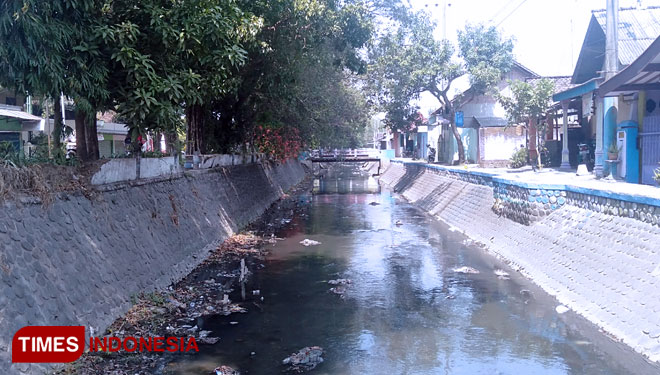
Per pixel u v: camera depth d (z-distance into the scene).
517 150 28.94
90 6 9.02
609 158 16.48
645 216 9.17
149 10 10.10
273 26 15.85
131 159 11.97
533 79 32.09
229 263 14.09
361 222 21.95
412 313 9.71
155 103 9.91
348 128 43.12
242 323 9.23
